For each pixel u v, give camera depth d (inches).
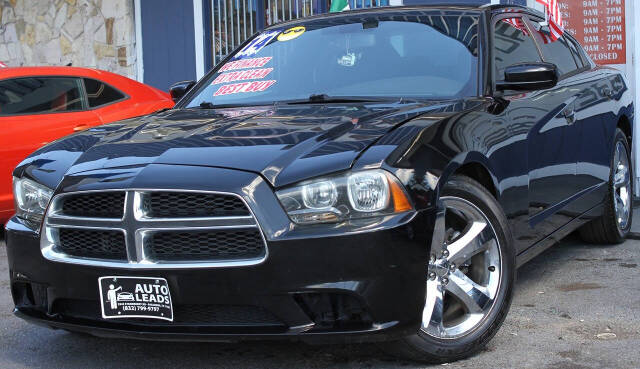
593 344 138.9
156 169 121.1
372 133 124.6
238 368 132.0
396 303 116.1
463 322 133.0
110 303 122.4
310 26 181.9
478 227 135.2
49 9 467.2
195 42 407.5
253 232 114.7
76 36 455.5
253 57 180.7
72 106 281.1
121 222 119.6
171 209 118.2
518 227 151.2
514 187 147.9
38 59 477.1
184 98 177.5
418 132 125.4
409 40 166.2
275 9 385.1
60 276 126.3
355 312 116.4
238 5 395.9
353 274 113.6
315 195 114.4
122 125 154.2
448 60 159.5
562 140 174.1
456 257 132.3
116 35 434.3
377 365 130.6
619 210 223.6
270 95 164.9
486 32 163.8
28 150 263.0
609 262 203.2
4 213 259.8
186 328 119.0
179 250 118.1
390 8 181.6
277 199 114.4
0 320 169.0
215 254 116.7
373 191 115.6
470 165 135.6
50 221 127.6
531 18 194.5
